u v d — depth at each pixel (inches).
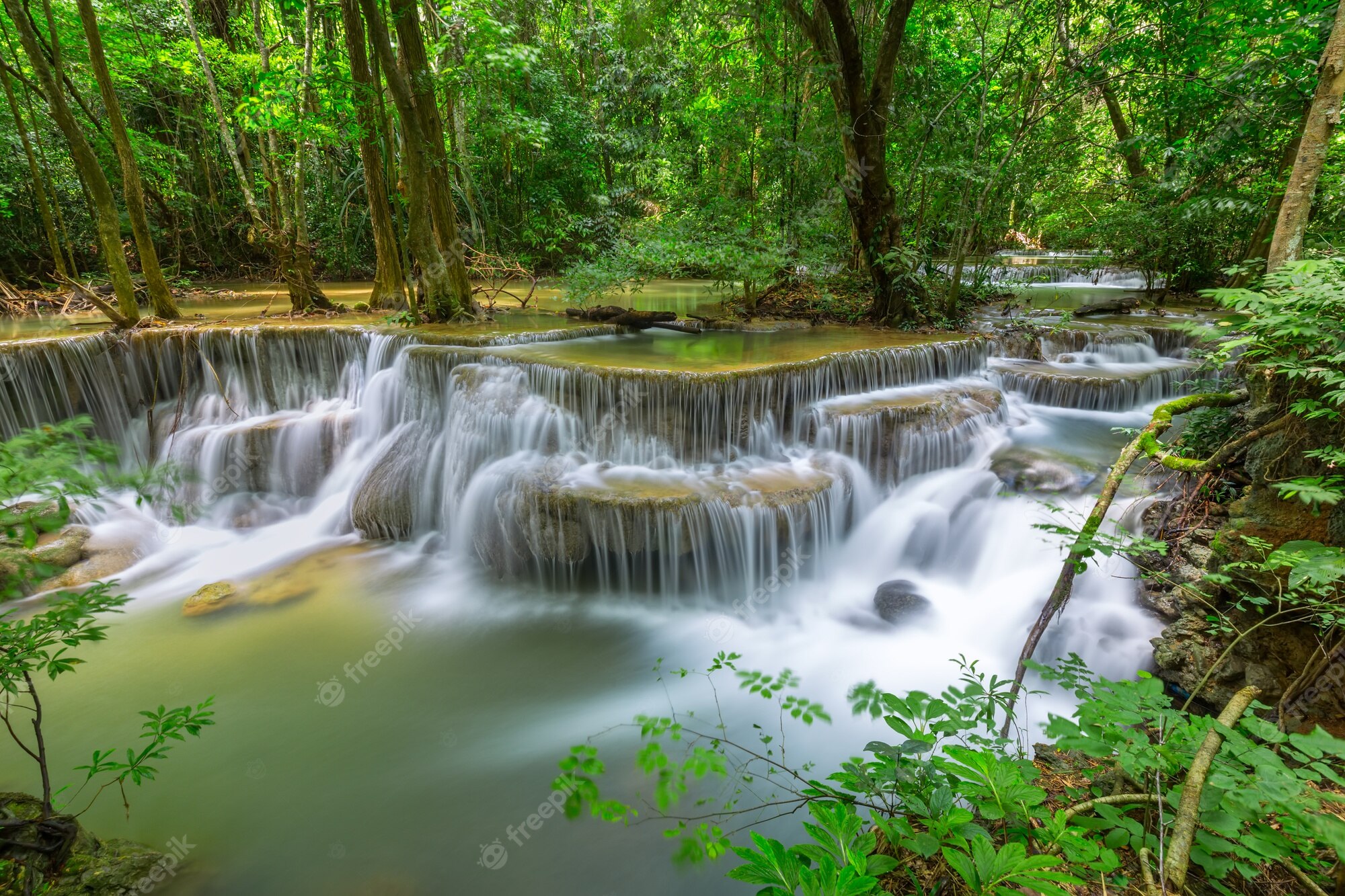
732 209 385.1
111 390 307.3
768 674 181.5
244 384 325.7
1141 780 84.7
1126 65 405.4
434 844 133.6
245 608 218.8
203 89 565.6
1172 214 393.7
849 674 179.6
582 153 684.1
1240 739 76.1
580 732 162.9
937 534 228.4
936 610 202.1
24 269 527.8
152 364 317.1
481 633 206.2
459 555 252.5
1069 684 104.7
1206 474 165.0
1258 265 157.4
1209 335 140.5
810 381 265.0
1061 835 69.2
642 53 510.6
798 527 216.5
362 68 347.3
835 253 386.0
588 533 214.8
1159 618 161.3
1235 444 138.9
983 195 356.2
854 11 377.1
